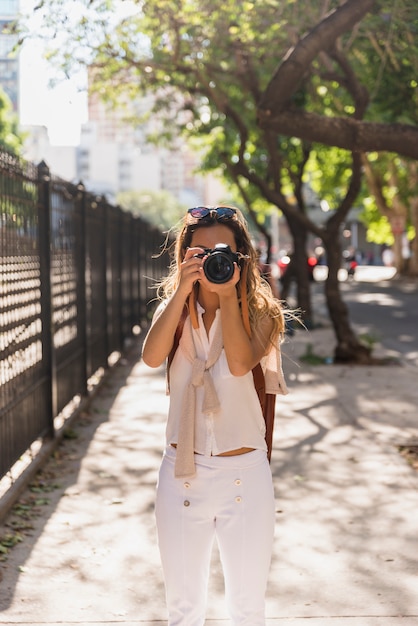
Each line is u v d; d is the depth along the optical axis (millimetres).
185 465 3020
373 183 41844
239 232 3148
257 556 3059
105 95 15750
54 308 8586
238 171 15070
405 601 4562
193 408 3049
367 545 5441
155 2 10906
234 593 3094
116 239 15508
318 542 5500
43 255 8164
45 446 7938
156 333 3041
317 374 13039
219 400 3059
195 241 3127
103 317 13211
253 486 3062
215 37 12258
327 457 7793
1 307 6332
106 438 8695
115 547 5430
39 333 7973
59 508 6254
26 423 7238
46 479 7062
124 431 9039
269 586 4777
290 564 5117
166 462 3117
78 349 10438
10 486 6520
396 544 5457
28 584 4805
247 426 3090
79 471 7336
